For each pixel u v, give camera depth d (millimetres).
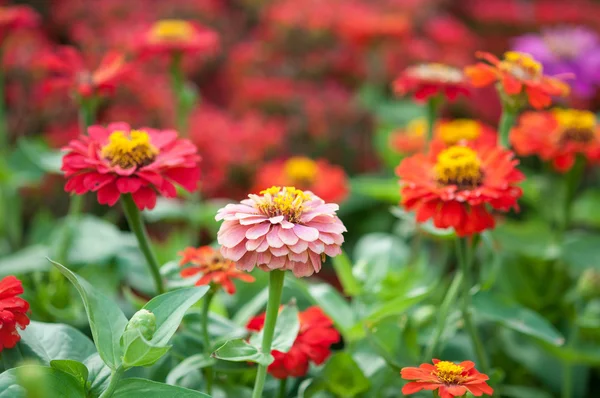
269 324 604
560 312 874
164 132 690
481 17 1301
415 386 601
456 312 754
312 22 1181
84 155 657
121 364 588
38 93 1055
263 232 580
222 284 661
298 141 1132
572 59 1051
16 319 611
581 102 1150
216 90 1274
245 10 1353
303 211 599
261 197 604
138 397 597
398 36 1112
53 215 1036
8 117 1090
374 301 771
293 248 575
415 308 812
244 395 701
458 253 701
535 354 850
